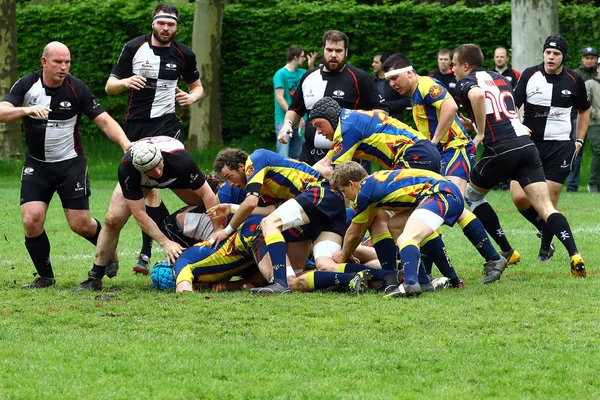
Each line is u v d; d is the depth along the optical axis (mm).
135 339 14062
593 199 36625
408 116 48375
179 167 18141
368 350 13406
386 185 17406
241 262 18500
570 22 49312
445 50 34406
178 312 15922
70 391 11477
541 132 23609
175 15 21734
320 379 12094
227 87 53344
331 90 22188
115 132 18859
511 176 21031
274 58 52406
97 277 18719
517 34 43750
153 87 21828
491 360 12930
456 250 24438
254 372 12352
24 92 18469
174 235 19484
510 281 19438
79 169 19125
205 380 11977
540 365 12711
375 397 11328
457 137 20812
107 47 53594
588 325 14914
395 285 17703
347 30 50875
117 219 18391
